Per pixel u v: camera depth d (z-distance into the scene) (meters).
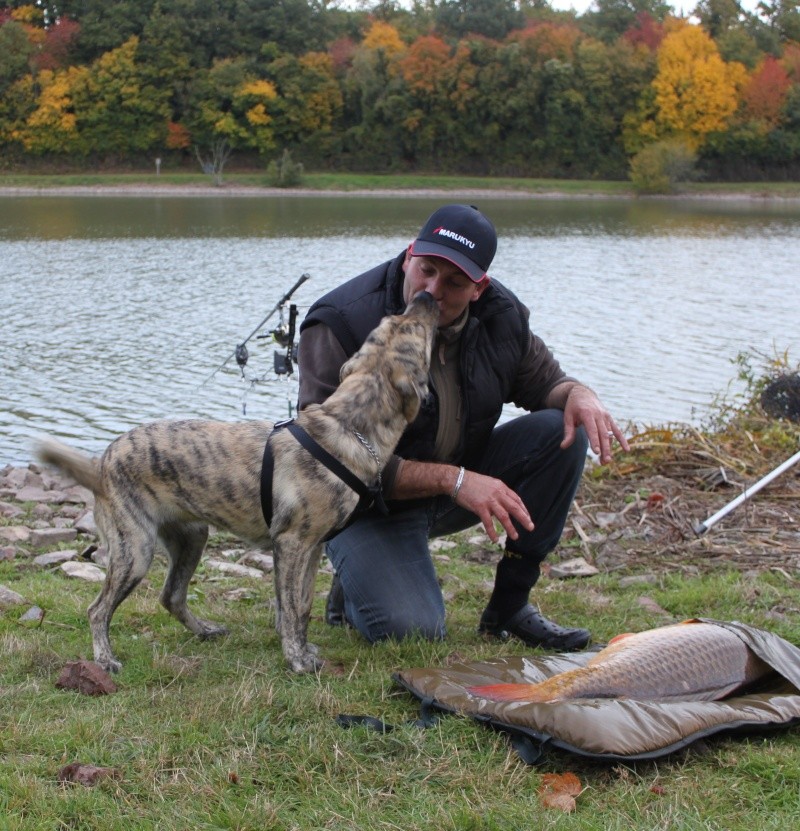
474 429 4.47
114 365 13.80
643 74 71.75
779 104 72.19
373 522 4.61
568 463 4.49
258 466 4.19
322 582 5.75
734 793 3.21
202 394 12.29
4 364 13.76
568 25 80.44
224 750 3.44
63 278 22.27
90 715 3.65
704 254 28.70
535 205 56.31
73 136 70.06
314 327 4.41
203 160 73.06
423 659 4.26
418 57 71.06
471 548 6.43
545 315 17.88
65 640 4.55
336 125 74.06
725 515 6.58
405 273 4.33
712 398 12.11
